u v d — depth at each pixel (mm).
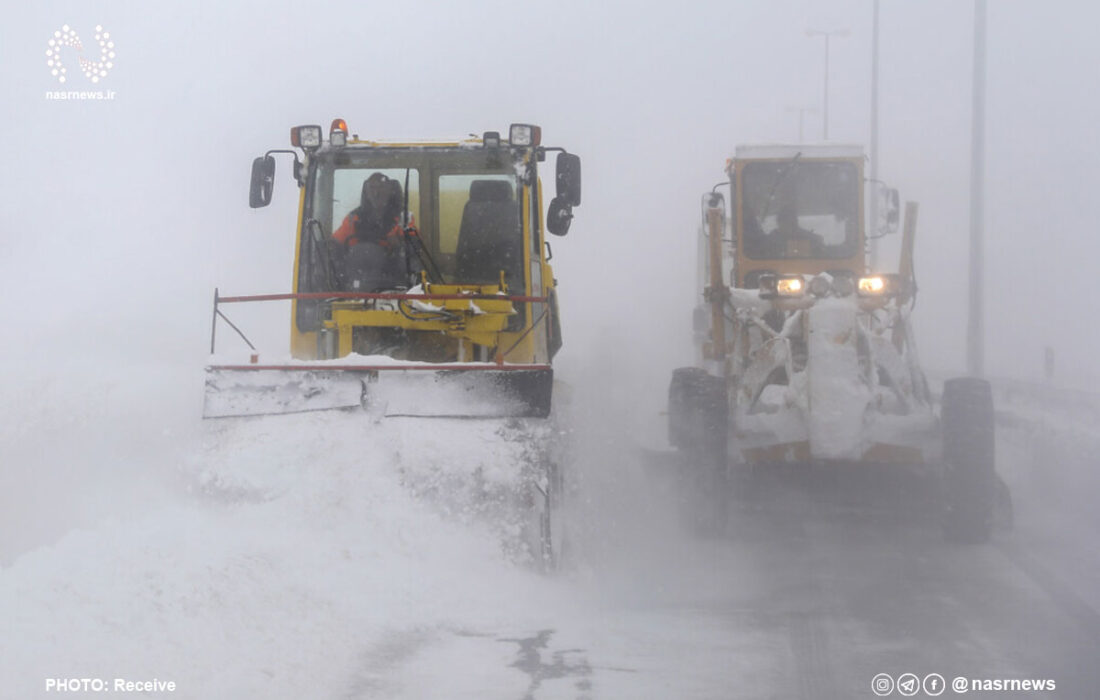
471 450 31516
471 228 38812
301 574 26500
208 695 20031
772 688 22406
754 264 52219
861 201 52094
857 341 37719
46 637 20891
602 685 22281
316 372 32781
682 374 38594
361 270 38656
